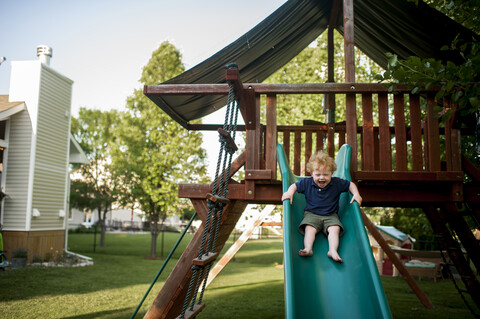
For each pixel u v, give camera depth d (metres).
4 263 8.49
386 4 4.91
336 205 3.68
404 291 9.31
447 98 4.30
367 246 3.14
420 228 11.13
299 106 13.88
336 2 5.78
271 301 7.58
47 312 6.28
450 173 4.17
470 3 3.53
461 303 7.75
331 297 2.91
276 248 21.77
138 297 7.63
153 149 17.12
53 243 13.59
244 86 4.29
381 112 4.37
